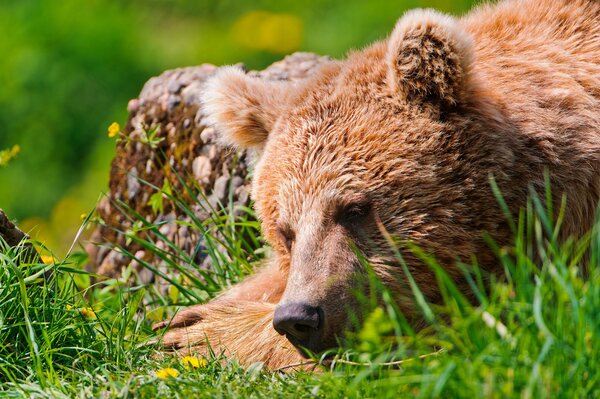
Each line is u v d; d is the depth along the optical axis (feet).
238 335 32.76
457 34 28.84
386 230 28.99
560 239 29.60
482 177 29.01
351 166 29.30
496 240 29.19
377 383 23.16
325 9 74.95
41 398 25.71
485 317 23.44
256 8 77.30
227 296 35.12
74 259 40.75
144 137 41.04
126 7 77.77
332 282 28.32
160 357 30.42
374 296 27.99
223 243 37.40
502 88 30.50
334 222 29.25
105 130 70.03
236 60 73.00
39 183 68.08
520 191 29.27
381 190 29.07
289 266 31.48
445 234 28.91
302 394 24.23
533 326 22.54
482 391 21.34
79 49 72.54
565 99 30.32
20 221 66.64
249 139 34.32
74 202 65.26
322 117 30.40
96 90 71.41
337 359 26.68
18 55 72.28
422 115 29.50
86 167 69.05
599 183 29.89
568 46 32.17
